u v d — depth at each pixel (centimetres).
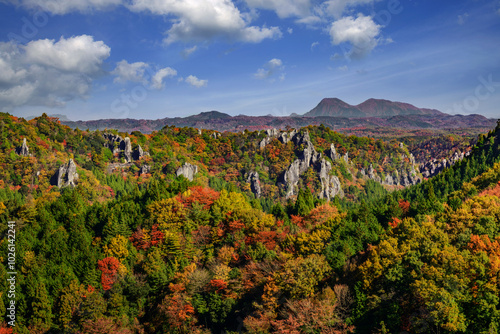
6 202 11875
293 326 5538
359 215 8738
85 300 7425
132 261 8656
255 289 7025
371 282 6112
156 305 7775
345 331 5472
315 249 7412
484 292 5309
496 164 11475
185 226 9500
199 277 7462
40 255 8712
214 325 7106
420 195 15038
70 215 11106
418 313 5503
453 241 6731
